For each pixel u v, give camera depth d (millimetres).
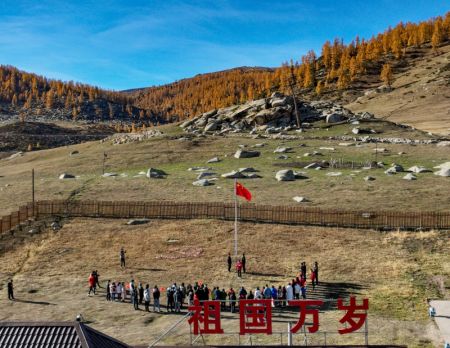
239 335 31391
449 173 70312
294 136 108250
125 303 39750
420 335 31719
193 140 107875
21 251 50906
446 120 136125
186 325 34969
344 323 33594
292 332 30219
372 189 65000
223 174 77812
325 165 81875
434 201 58312
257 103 127938
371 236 51188
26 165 108875
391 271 43094
